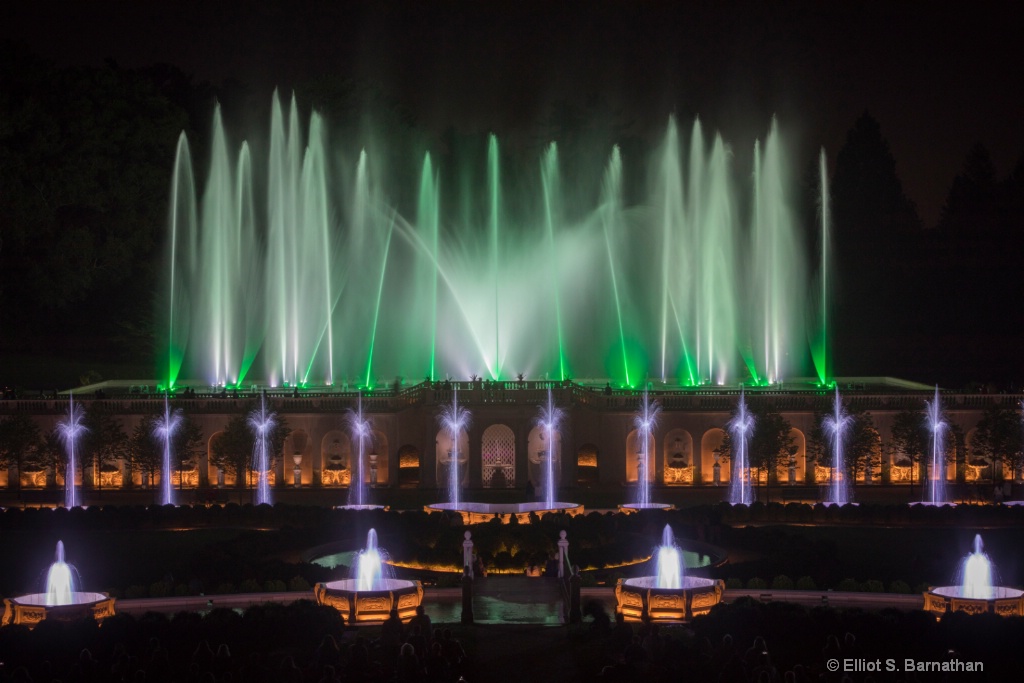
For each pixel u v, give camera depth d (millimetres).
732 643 48031
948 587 59406
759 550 73062
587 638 52125
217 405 100000
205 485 99500
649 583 60562
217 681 45156
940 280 147625
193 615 52688
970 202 152500
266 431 98312
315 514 79188
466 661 46688
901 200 154625
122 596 62344
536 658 49562
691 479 101688
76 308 130500
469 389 100938
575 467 100938
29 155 121750
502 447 101438
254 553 71062
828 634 51125
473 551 69188
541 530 72000
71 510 79625
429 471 100500
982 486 98812
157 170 127625
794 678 44375
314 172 127062
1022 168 150875
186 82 143875
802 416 101688
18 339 128500
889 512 80562
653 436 101750
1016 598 55000
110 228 125750
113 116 126500
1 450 95688
